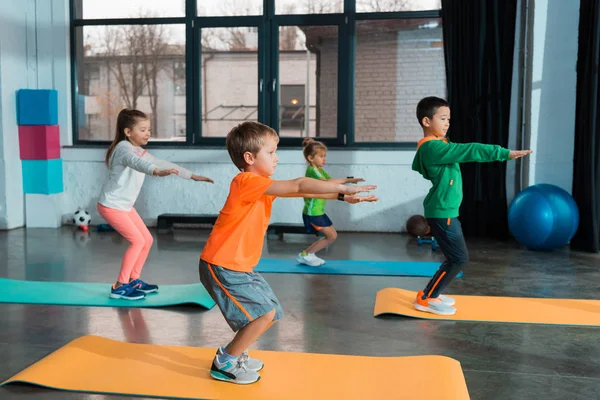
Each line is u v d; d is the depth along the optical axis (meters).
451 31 6.25
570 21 5.99
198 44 6.84
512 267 4.86
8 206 6.61
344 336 3.17
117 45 6.98
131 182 3.80
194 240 6.09
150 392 2.39
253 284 2.47
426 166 3.43
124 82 7.03
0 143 6.50
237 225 2.42
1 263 4.98
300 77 6.77
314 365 2.69
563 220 5.36
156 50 6.93
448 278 3.49
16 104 6.66
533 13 6.05
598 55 5.31
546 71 6.07
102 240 6.06
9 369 2.69
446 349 2.97
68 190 7.02
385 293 3.94
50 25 6.95
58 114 7.06
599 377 2.62
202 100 6.93
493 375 2.64
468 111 6.27
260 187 2.34
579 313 3.55
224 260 2.43
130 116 3.83
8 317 3.48
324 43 6.68
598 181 5.43
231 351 2.49
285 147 6.68
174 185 6.90
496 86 6.18
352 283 4.34
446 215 3.40
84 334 3.19
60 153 6.96
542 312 3.57
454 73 6.28
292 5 6.71
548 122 6.12
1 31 6.34
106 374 2.56
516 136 6.38
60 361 2.67
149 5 6.90
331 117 6.77
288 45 6.75
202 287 4.12
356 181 2.52
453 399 2.32
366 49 6.66
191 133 6.95
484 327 3.31
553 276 4.55
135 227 3.87
